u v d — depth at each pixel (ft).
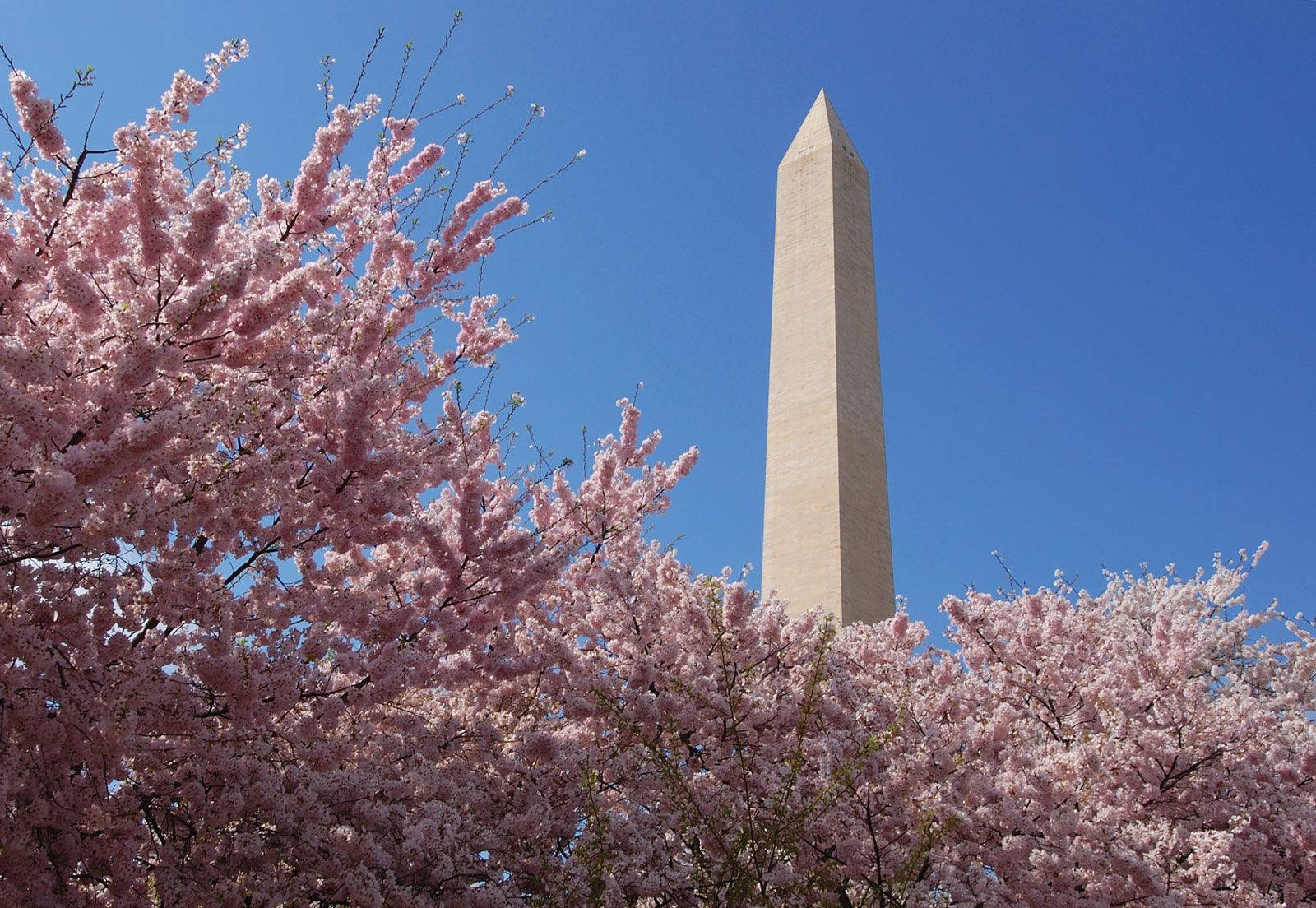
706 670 29.30
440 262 28.91
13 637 16.76
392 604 24.36
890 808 27.04
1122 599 49.42
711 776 27.68
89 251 19.60
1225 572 49.70
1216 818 29.99
